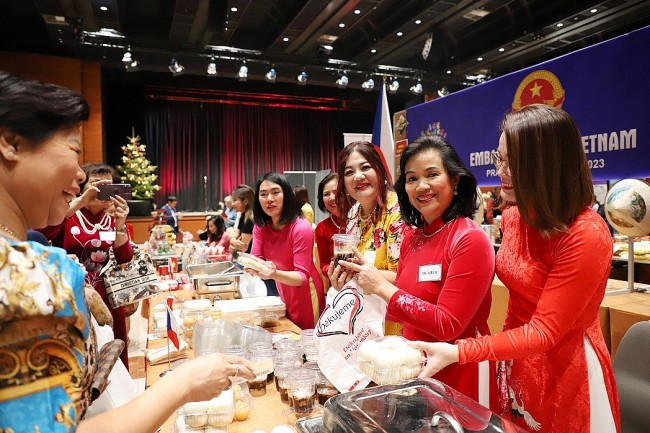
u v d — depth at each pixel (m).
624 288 2.50
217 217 5.77
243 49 9.27
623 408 1.46
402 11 7.86
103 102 10.17
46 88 0.64
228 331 1.64
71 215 2.21
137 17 8.94
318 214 8.62
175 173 12.42
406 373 1.03
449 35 9.02
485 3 7.31
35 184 0.62
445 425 0.76
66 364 0.56
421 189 1.33
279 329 2.18
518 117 1.17
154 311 2.55
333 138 13.89
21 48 8.04
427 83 10.44
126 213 2.36
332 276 1.43
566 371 1.18
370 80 10.00
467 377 1.31
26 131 0.60
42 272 0.55
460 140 3.03
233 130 12.93
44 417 0.53
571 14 7.12
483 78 10.60
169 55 8.89
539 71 2.41
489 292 1.39
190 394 0.73
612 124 2.06
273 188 2.49
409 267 1.45
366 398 0.87
